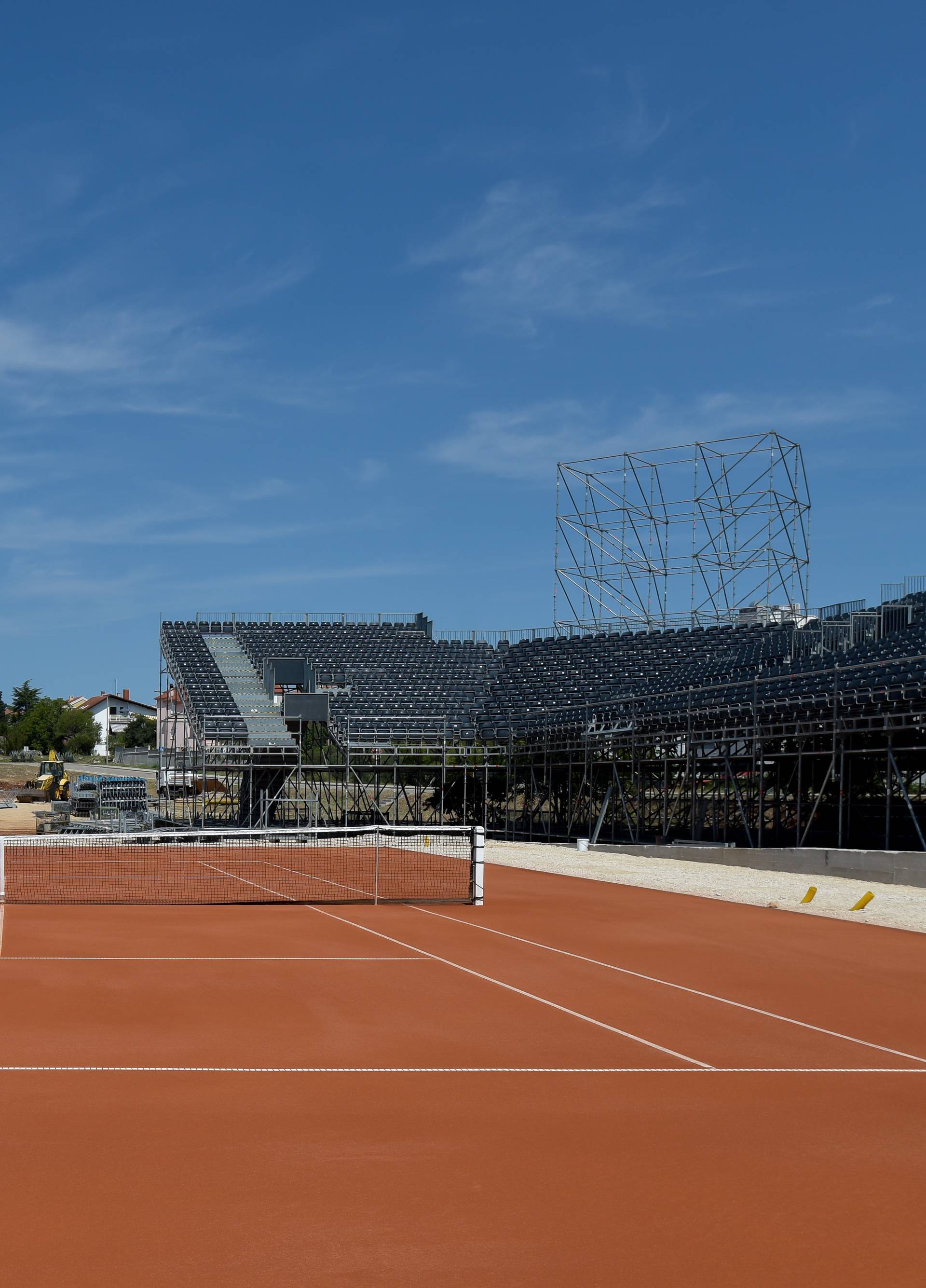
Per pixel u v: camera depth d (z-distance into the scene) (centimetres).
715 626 6194
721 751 4200
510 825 5441
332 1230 694
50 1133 873
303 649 6406
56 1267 635
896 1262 660
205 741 5175
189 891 2892
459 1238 686
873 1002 1471
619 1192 768
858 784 4103
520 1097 1003
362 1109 958
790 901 2633
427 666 6350
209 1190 757
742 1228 709
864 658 3950
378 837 3056
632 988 1544
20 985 1516
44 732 12762
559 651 6203
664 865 3678
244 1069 1083
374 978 1605
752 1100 1005
